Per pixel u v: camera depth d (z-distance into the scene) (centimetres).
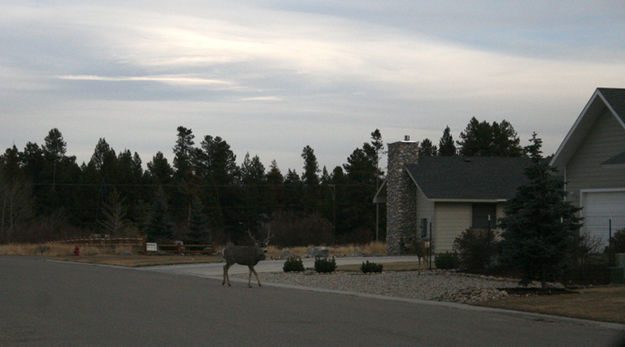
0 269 2797
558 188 1816
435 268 2733
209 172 9600
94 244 5044
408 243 4191
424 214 4141
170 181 9588
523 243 1762
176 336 1079
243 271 2812
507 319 1355
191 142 9900
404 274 2483
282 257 3894
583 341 1092
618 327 1258
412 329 1188
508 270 2336
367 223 8250
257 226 8819
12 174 8125
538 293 1747
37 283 2083
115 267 3200
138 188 8881
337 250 4553
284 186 9412
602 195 2491
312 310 1443
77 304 1507
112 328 1157
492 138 8169
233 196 8831
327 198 8719
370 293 1895
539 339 1106
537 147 1816
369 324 1240
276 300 1647
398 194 4253
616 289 1819
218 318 1291
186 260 3691
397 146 4294
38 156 9575
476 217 4034
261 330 1148
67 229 6912
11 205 6969
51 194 8712
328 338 1077
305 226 7156
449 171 4203
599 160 2497
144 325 1193
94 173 8881
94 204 8731
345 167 9188
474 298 1661
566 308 1477
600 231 2483
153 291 1847
